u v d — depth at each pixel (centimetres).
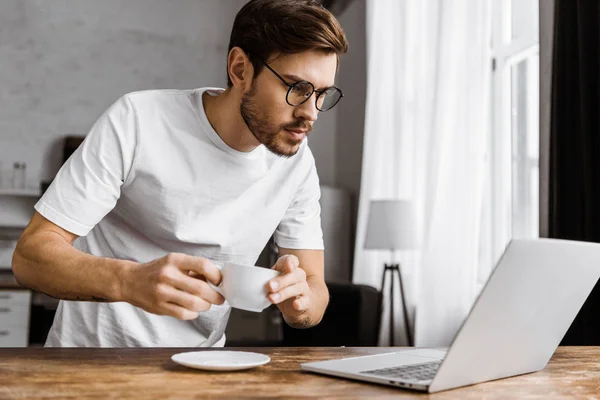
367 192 480
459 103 356
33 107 578
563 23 258
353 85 572
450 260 355
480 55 343
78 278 113
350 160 579
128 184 144
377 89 471
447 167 362
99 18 594
